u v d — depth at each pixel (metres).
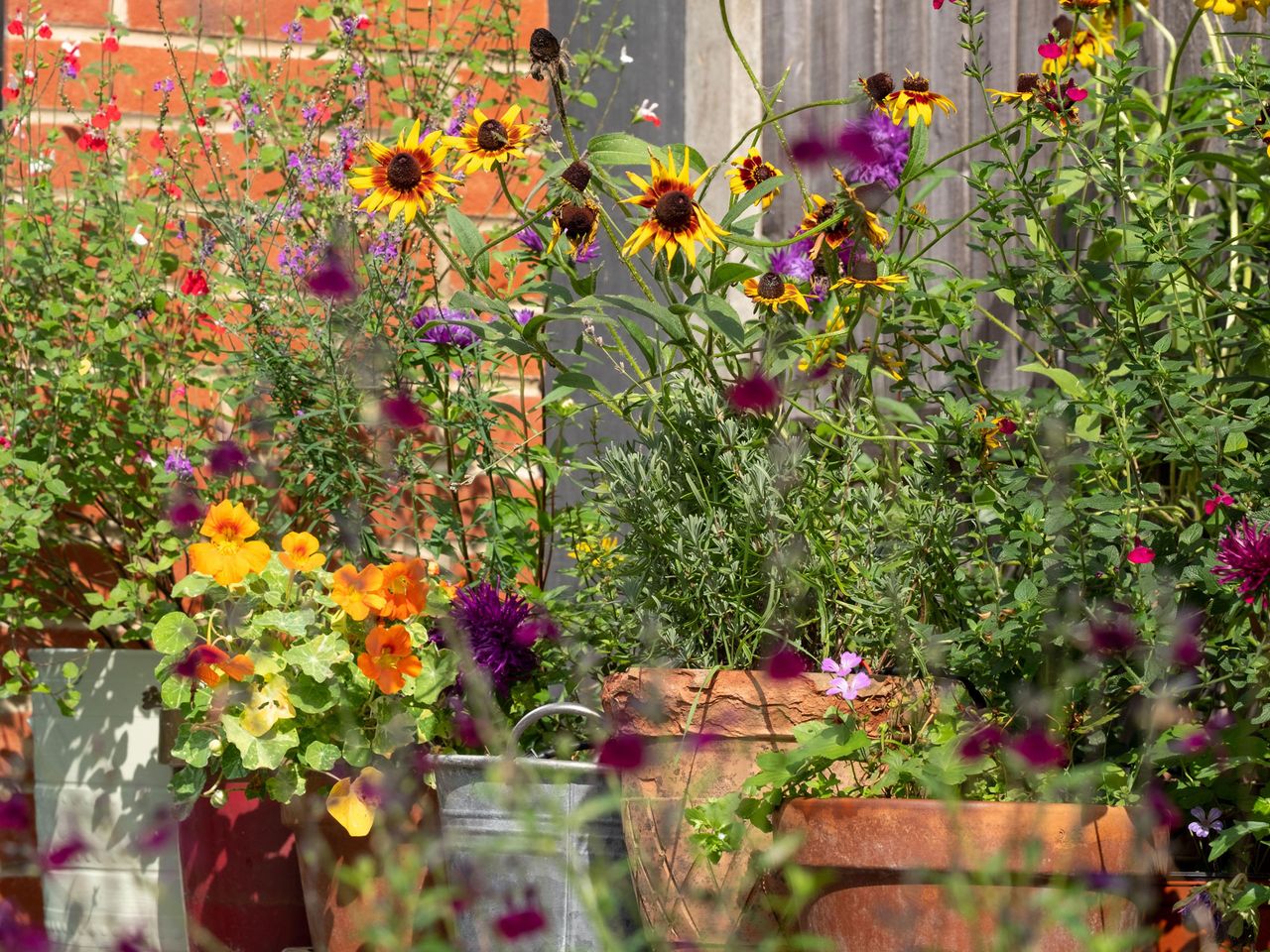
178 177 3.00
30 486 2.66
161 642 2.34
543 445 2.96
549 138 3.21
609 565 2.45
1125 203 2.83
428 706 2.36
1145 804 1.92
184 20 3.12
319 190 2.89
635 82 3.45
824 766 1.93
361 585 2.32
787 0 3.51
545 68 2.34
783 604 2.12
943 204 3.31
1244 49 3.10
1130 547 2.15
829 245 2.41
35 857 2.73
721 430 2.17
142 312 2.85
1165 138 2.83
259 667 2.29
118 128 3.08
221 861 2.52
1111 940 1.67
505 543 2.68
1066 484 2.29
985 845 1.75
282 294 2.80
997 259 3.21
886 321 2.62
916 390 2.53
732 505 2.14
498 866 2.10
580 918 2.08
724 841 1.94
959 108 3.30
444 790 2.20
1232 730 2.06
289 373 2.71
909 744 2.01
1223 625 2.20
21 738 2.93
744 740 2.00
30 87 2.96
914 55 3.34
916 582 2.16
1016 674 2.17
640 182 2.27
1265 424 2.37
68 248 2.92
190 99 3.03
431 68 3.14
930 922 1.76
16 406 2.82
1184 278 2.75
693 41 3.51
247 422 2.97
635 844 2.01
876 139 2.75
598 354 3.22
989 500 2.30
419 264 3.14
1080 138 2.89
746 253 2.59
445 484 2.68
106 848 2.65
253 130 2.98
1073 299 2.65
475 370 2.85
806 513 2.08
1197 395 2.36
